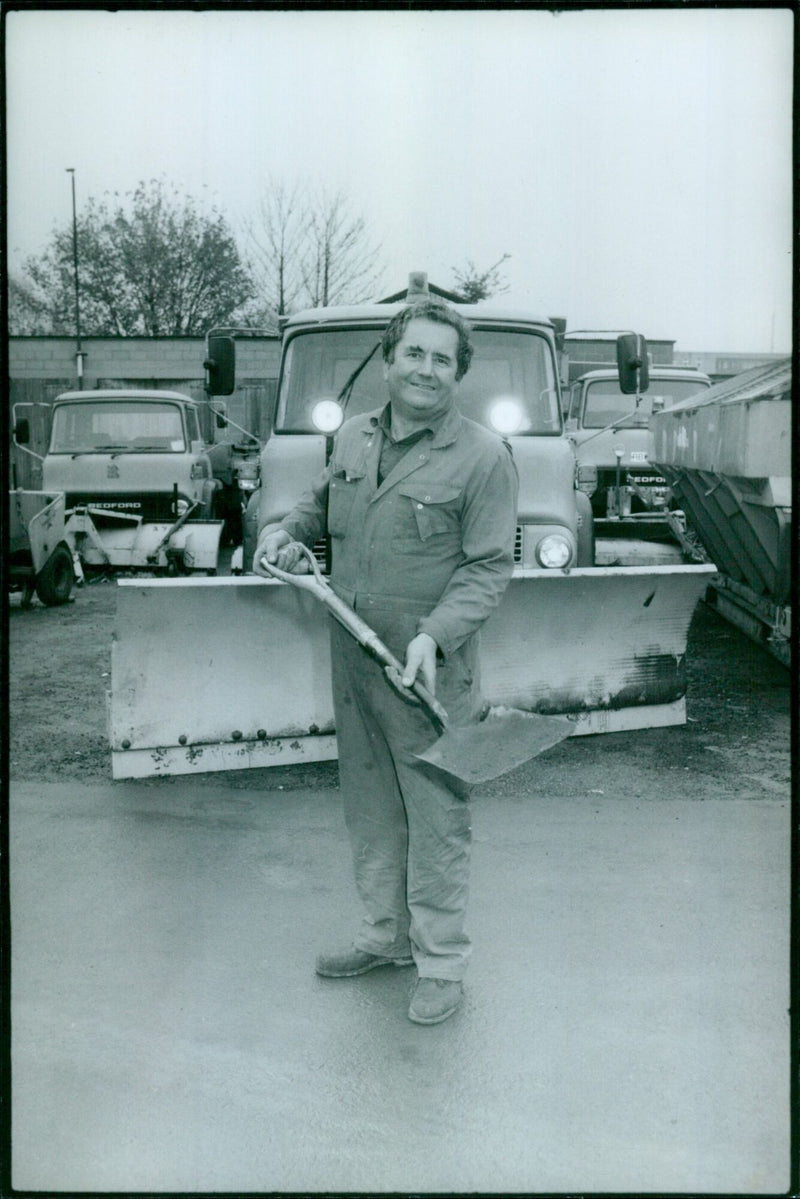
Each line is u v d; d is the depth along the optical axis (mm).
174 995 3307
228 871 4230
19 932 3717
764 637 8047
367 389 6133
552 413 6242
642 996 3285
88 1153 2564
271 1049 3023
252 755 5395
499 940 3635
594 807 4918
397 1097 2803
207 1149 2588
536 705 5777
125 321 28688
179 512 12516
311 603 5211
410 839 3141
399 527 3010
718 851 4402
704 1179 2475
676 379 13320
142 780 5293
